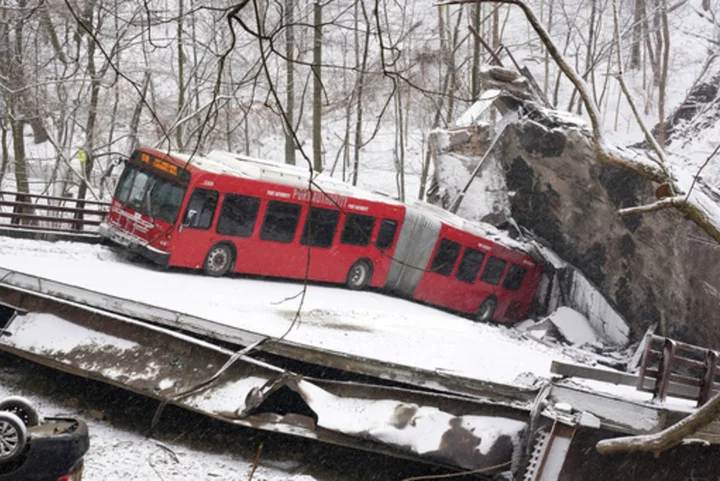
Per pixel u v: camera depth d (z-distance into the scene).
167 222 21.89
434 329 21.42
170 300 17.12
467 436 13.17
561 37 61.19
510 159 34.03
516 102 33.66
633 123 54.41
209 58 37.09
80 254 21.31
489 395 13.59
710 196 23.25
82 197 33.28
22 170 32.69
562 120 31.94
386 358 16.19
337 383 13.80
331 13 36.66
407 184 52.84
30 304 14.77
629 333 30.56
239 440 14.91
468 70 48.09
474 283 31.11
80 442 8.65
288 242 24.64
